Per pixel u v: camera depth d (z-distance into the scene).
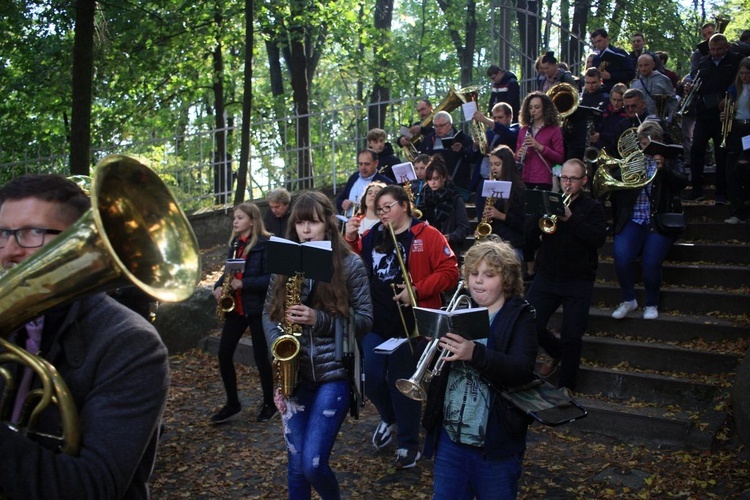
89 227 1.60
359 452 5.79
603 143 8.90
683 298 7.14
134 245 1.75
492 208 6.98
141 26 14.88
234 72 18.12
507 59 11.38
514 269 3.57
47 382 1.68
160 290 1.68
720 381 6.03
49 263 1.59
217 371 8.12
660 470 5.17
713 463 5.19
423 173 8.12
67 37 14.19
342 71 20.02
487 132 9.50
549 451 5.60
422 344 3.76
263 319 4.24
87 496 1.66
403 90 21.44
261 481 5.45
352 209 7.60
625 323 6.96
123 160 1.72
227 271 6.30
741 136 8.02
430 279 5.18
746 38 10.52
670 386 6.11
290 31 15.91
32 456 1.63
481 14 24.50
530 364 3.40
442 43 23.11
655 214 6.79
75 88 9.20
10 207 1.82
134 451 1.75
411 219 5.37
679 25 19.77
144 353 1.82
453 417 3.44
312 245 3.83
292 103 18.80
